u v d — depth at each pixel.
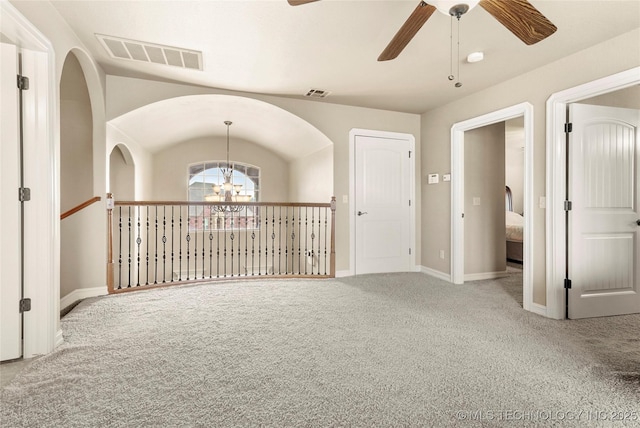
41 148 2.05
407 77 3.35
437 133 4.47
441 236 4.40
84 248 3.32
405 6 2.14
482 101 3.71
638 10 2.13
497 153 4.40
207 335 2.37
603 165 2.90
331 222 4.34
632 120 2.98
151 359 1.99
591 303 2.86
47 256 2.06
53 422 1.41
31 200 2.04
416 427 1.39
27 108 2.02
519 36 1.82
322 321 2.67
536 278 3.01
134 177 4.95
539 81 3.05
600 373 1.85
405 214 4.76
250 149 7.14
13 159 1.96
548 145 2.92
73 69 3.25
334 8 2.18
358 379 1.78
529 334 2.43
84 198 3.66
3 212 1.95
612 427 1.40
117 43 2.71
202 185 6.96
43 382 1.71
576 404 1.56
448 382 1.75
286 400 1.58
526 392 1.66
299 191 6.38
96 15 2.30
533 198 3.07
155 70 3.27
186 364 1.93
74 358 1.99
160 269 6.59
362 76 3.34
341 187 4.44
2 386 1.69
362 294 3.50
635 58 2.37
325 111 4.33
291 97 4.10
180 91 3.68
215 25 2.41
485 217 4.34
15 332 1.99
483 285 3.97
